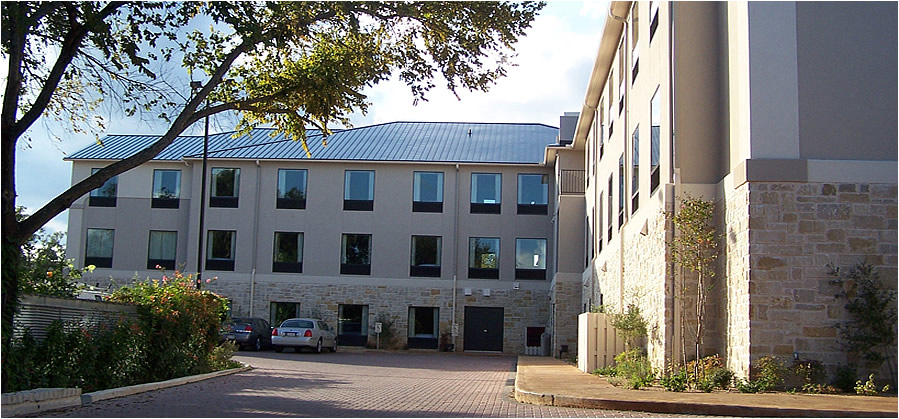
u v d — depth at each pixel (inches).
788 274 490.6
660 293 585.0
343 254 1413.6
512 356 1295.5
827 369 484.1
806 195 494.6
